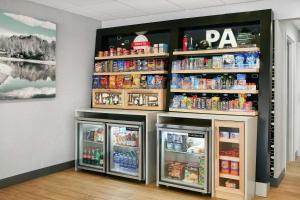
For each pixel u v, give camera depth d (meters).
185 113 4.21
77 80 5.09
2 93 3.92
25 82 4.19
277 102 4.17
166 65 4.65
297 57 6.07
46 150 4.62
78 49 5.08
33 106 4.38
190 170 4.04
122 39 5.37
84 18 5.17
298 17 3.94
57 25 4.69
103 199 3.70
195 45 4.54
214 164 3.77
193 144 4.04
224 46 4.34
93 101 5.18
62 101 4.83
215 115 3.92
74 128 5.07
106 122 4.54
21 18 4.12
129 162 4.54
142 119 4.70
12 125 4.11
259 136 3.91
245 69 3.92
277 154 4.22
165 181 4.08
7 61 3.96
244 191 3.58
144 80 4.69
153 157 4.38
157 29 4.76
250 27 4.29
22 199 3.65
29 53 4.23
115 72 4.94
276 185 4.20
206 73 4.35
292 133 5.75
